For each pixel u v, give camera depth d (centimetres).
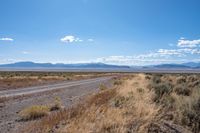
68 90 3388
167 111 1238
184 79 3406
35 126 1064
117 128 897
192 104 1233
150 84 2516
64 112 1269
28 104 2009
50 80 6047
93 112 1087
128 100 1482
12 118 1401
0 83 4459
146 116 1030
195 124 1073
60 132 907
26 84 4519
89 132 873
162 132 940
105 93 2141
